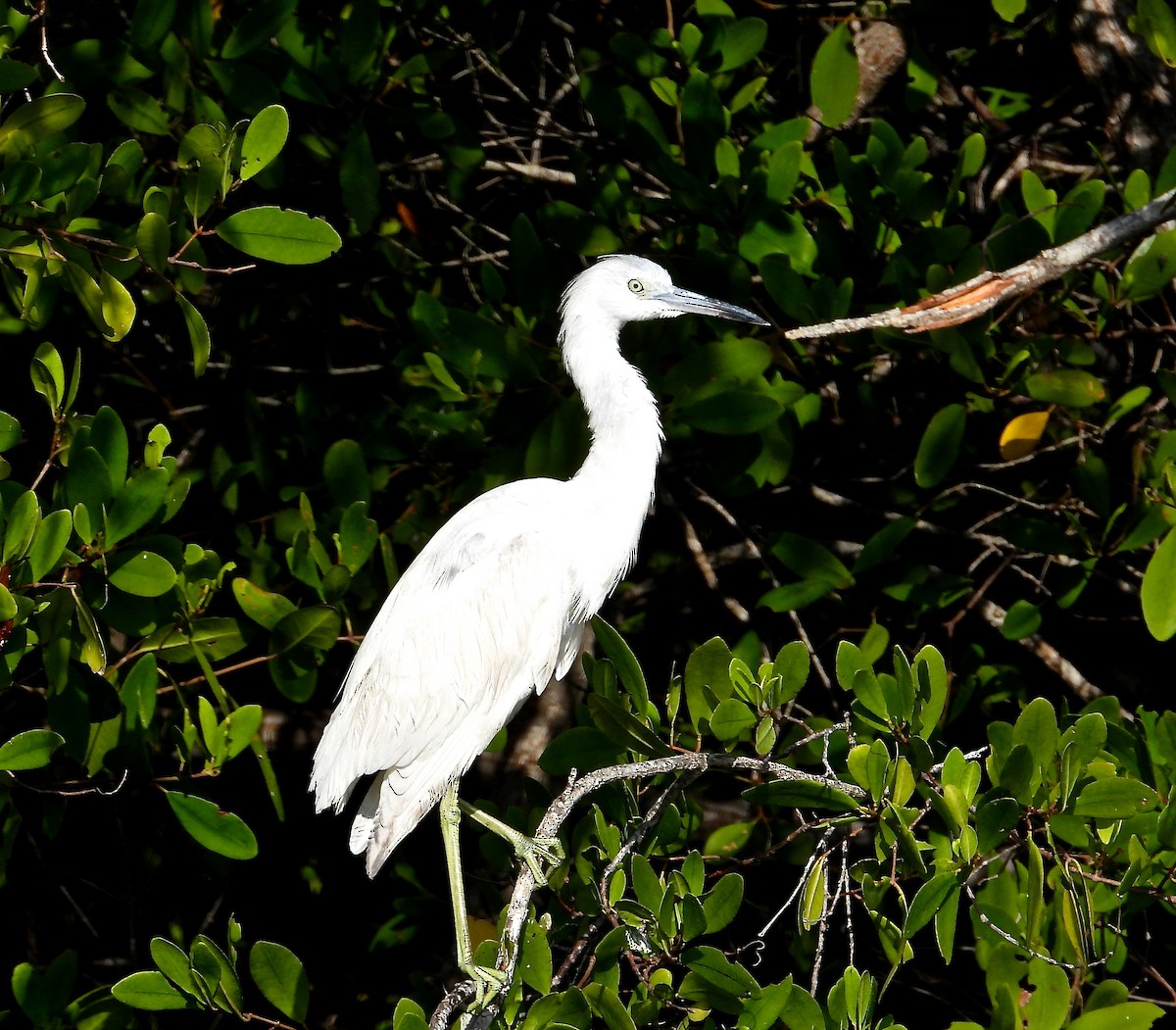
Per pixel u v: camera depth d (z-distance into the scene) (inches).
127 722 332.2
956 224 392.8
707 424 378.9
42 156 294.5
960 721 437.1
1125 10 396.8
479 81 514.9
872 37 473.1
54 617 298.0
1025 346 383.2
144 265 335.0
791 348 421.4
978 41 449.1
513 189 515.2
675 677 306.7
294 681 363.9
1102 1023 273.7
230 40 362.0
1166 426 413.4
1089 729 269.9
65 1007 333.7
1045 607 454.9
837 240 387.5
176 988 281.0
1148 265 365.7
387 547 387.9
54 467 451.2
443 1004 261.9
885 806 266.1
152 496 316.8
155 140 410.0
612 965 275.4
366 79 390.6
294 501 438.3
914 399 451.8
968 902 434.9
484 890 374.6
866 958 439.2
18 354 452.1
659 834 297.1
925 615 452.8
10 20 319.3
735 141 424.8
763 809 410.0
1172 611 326.0
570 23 501.4
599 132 456.4
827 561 403.5
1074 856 287.1
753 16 435.5
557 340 398.6
